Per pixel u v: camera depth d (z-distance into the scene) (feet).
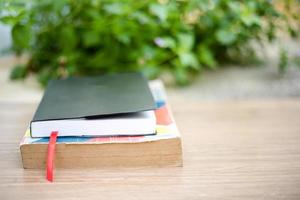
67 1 2.81
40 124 1.94
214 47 3.31
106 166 1.99
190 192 1.86
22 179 1.93
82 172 1.96
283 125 2.33
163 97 2.35
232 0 2.98
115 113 1.93
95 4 2.84
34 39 3.05
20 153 2.02
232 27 2.99
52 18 2.98
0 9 2.50
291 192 1.85
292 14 3.01
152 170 1.98
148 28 2.96
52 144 1.93
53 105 2.03
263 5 2.94
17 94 2.77
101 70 3.08
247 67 3.27
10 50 3.13
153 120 1.97
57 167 1.97
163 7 2.74
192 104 2.62
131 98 2.07
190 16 3.06
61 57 2.94
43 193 1.86
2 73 3.16
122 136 1.98
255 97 2.74
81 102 2.05
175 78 3.06
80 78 2.38
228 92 2.82
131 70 2.99
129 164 1.99
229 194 1.85
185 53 2.89
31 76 3.10
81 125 1.95
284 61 3.07
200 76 3.12
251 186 1.89
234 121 2.39
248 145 2.16
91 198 1.83
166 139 1.96
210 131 2.29
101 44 3.06
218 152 2.11
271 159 2.05
